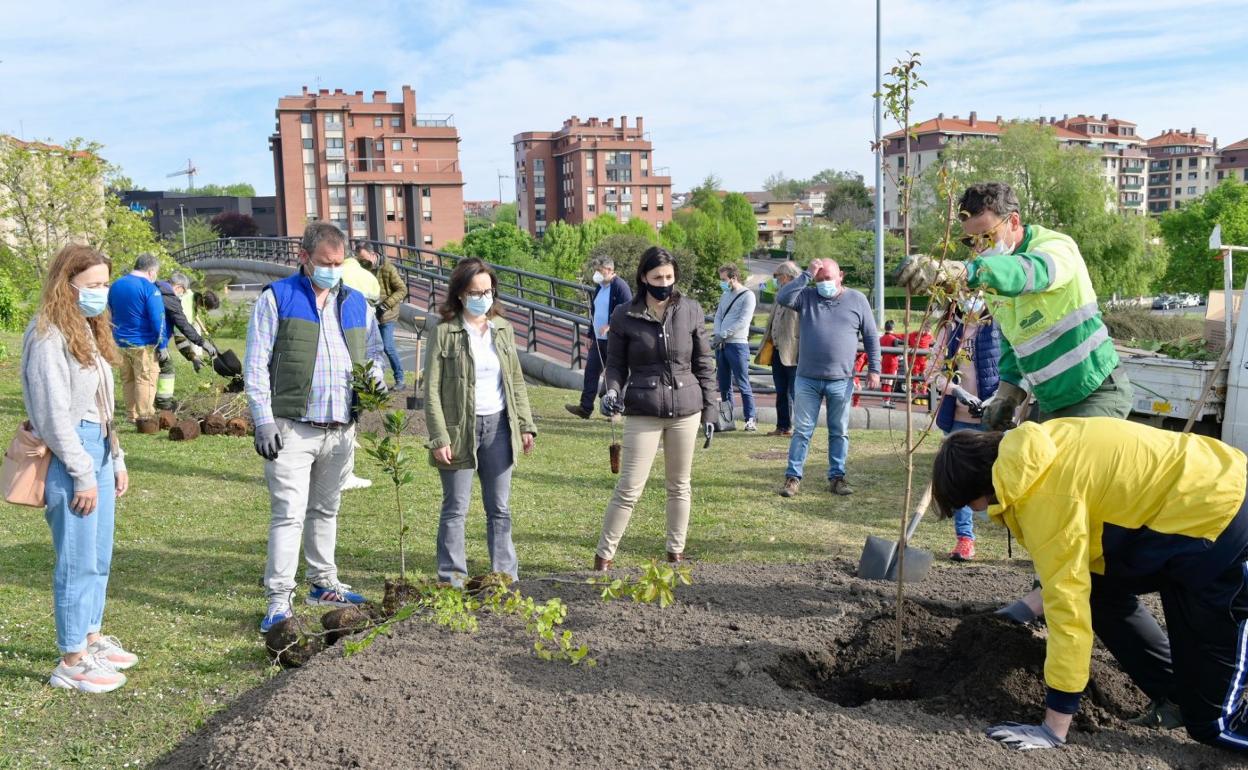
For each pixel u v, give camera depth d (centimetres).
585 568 564
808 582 490
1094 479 299
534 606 382
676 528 550
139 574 538
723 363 1088
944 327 421
